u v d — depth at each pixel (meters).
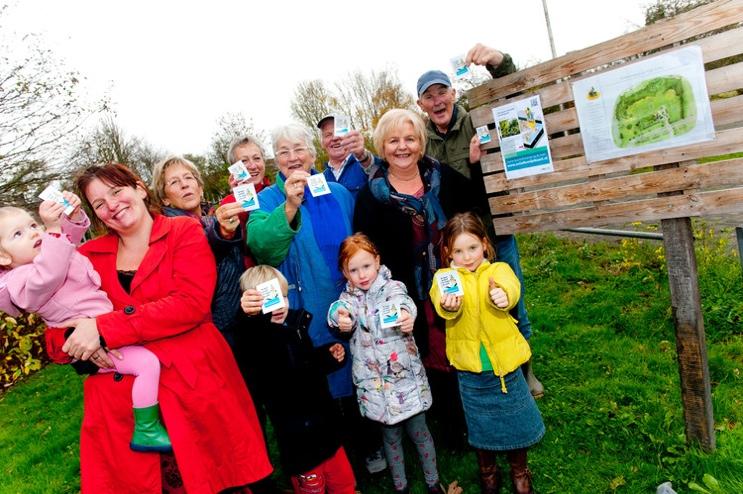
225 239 2.35
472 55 2.94
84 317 2.06
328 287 2.79
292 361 2.41
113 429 2.13
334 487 2.59
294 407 2.40
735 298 4.12
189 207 3.33
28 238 2.02
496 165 2.78
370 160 3.55
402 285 2.60
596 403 3.19
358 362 2.59
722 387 3.10
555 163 2.54
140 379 2.08
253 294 2.29
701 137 2.10
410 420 2.60
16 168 8.70
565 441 2.90
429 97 3.48
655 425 2.80
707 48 2.00
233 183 3.00
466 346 2.43
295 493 2.75
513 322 2.45
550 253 6.61
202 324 2.32
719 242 4.91
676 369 3.41
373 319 2.55
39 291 1.95
